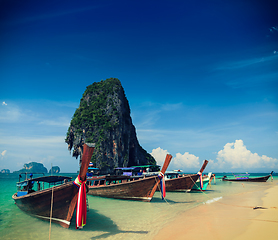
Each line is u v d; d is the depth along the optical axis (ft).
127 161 293.84
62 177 47.62
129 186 52.54
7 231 29.66
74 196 28.35
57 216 30.73
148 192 50.62
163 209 43.68
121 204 49.55
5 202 58.54
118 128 288.92
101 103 307.17
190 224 30.42
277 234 23.35
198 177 73.05
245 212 37.50
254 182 144.15
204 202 52.11
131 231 28.78
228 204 48.11
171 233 26.78
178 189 72.79
